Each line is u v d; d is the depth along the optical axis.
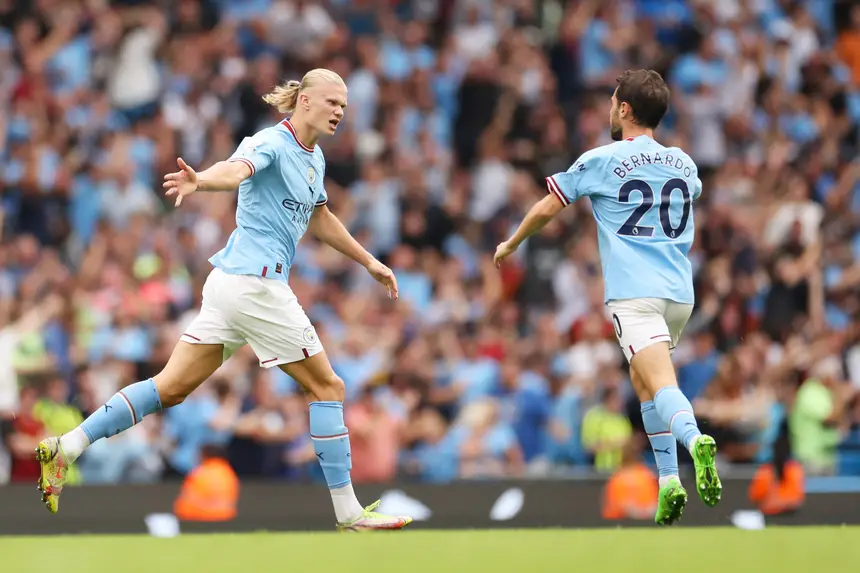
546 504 31.36
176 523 27.44
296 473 42.41
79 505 30.48
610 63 62.84
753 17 65.38
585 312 50.97
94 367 43.50
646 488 30.02
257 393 42.72
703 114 60.56
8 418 41.66
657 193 22.86
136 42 57.72
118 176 52.75
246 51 60.28
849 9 67.88
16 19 59.50
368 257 24.89
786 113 62.16
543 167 59.16
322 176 23.86
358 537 21.44
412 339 46.34
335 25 63.34
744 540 20.64
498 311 48.44
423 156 56.84
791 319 51.12
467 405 44.84
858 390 48.59
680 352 48.38
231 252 22.97
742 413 45.34
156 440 42.06
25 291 45.84
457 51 61.78
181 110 56.69
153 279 46.97
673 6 65.06
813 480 40.31
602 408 45.22
